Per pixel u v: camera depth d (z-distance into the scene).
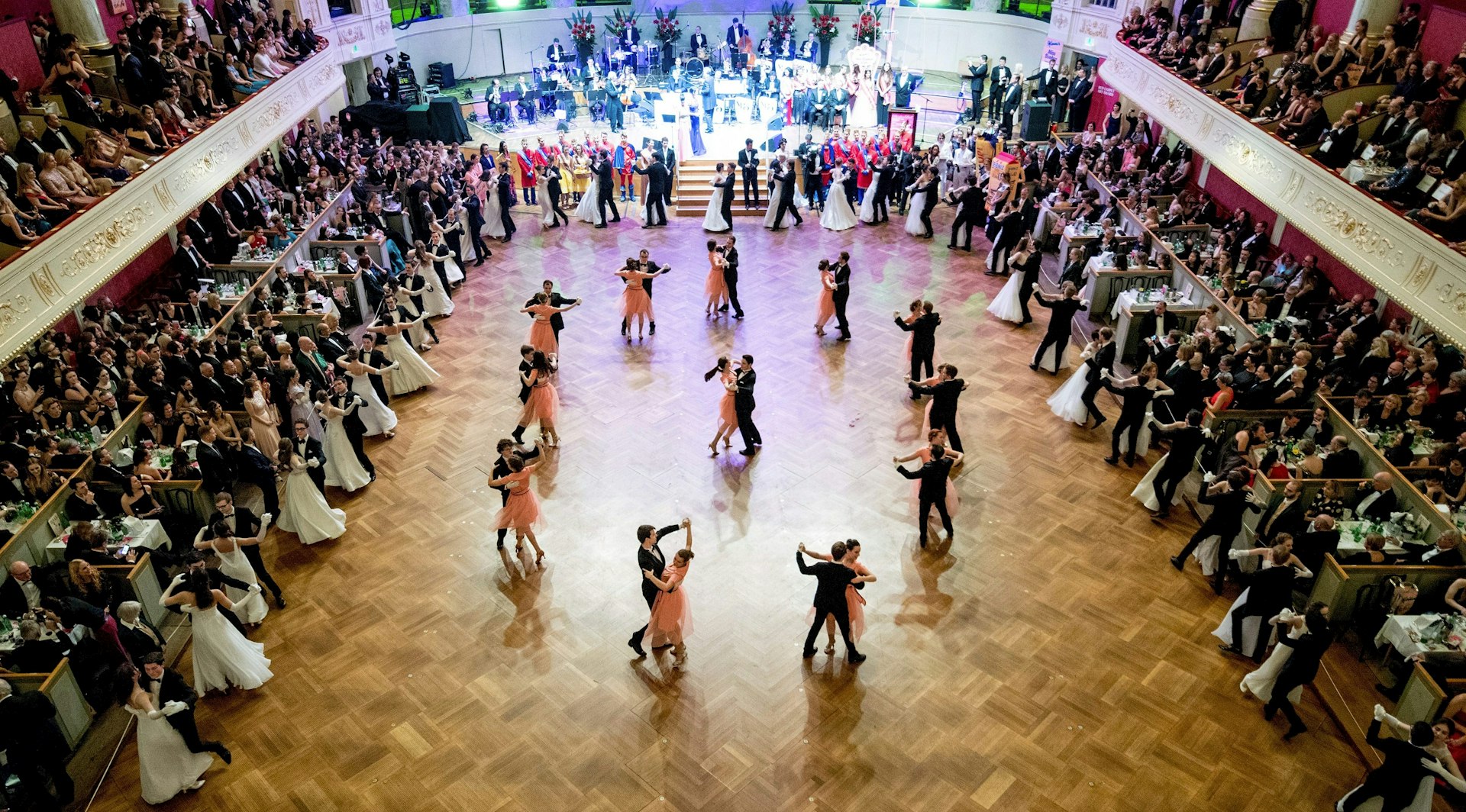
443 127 21.94
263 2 18.30
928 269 16.73
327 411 10.35
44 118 11.05
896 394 12.72
